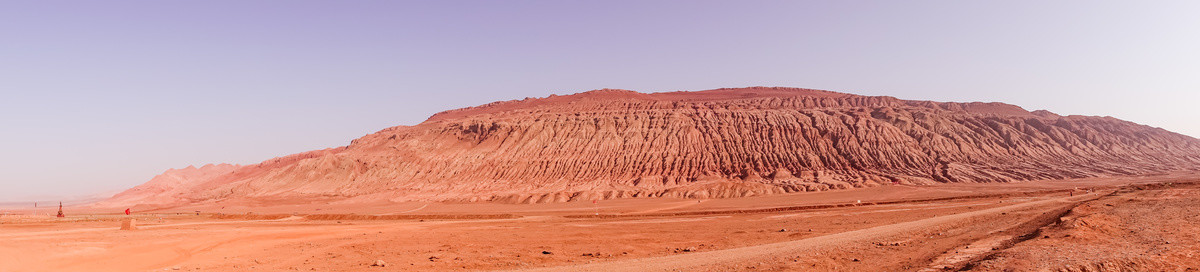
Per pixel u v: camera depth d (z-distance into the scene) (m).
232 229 64.38
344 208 142.62
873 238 35.66
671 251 35.88
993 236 32.94
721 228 56.28
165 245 44.00
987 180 144.75
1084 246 25.47
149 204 188.50
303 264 33.19
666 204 116.75
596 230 57.72
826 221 60.31
